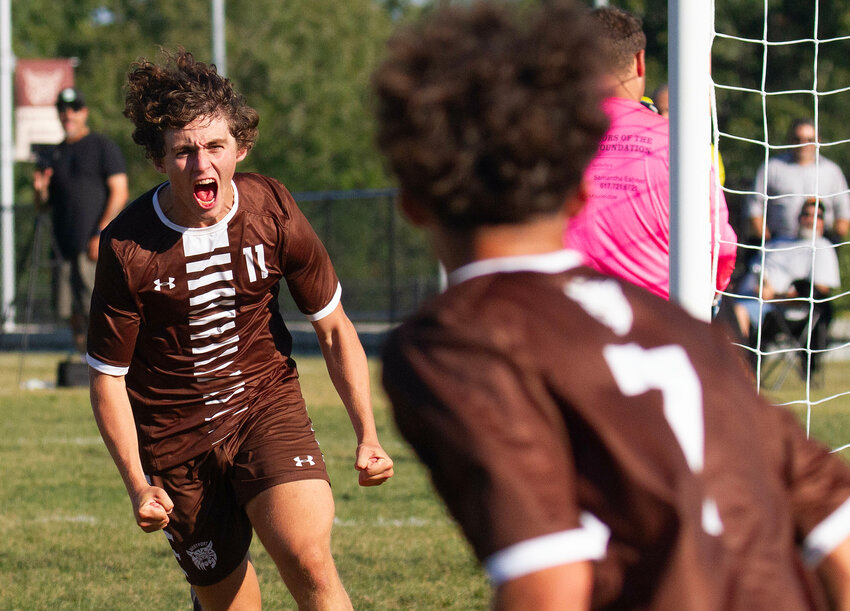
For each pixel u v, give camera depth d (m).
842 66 66.81
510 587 3.16
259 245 8.27
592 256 8.80
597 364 3.36
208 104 7.94
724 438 3.44
